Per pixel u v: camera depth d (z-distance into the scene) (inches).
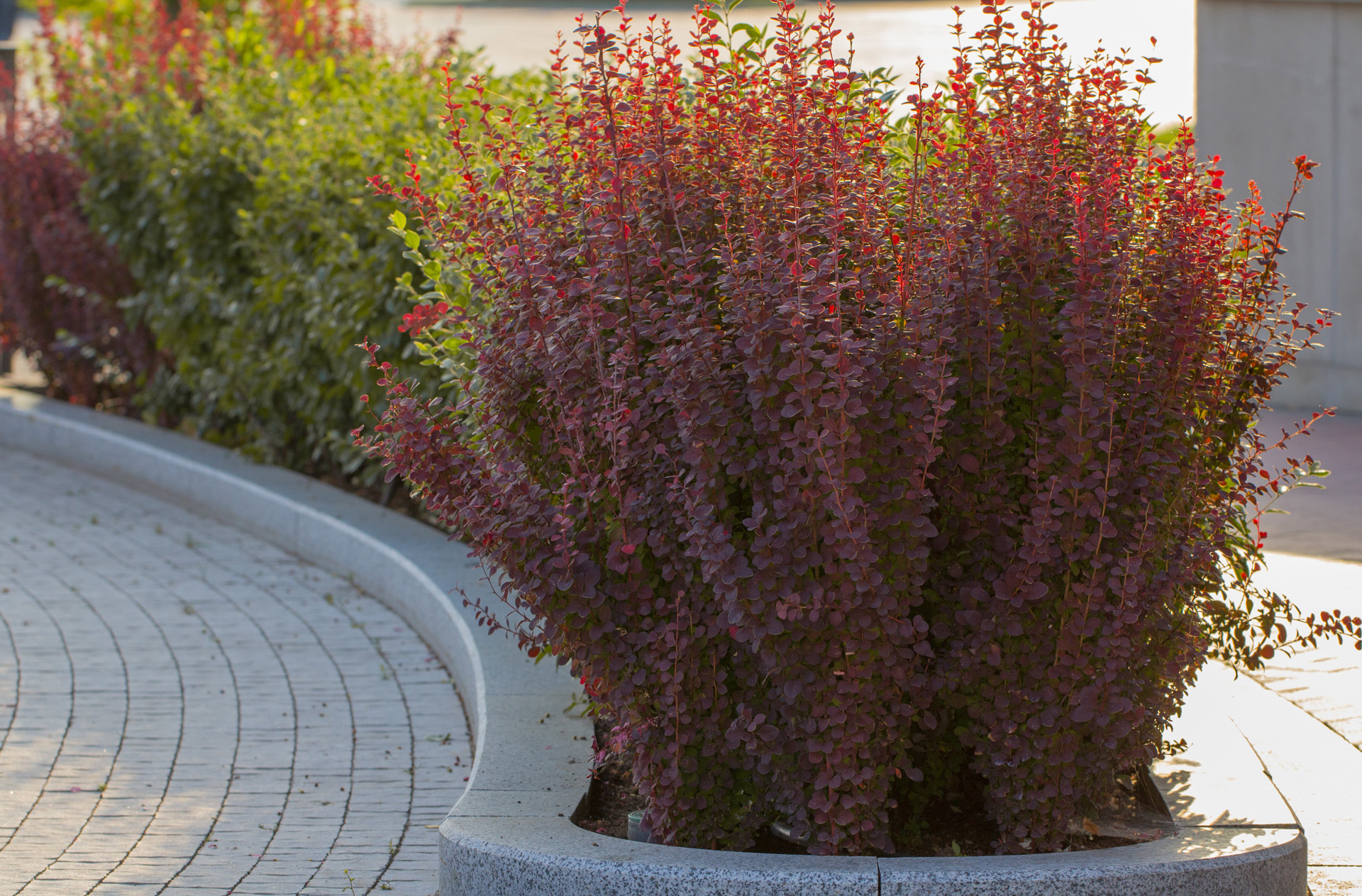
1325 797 201.3
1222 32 530.3
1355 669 255.1
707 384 159.6
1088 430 160.6
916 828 182.4
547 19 1696.6
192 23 516.4
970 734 172.1
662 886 153.4
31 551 375.2
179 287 448.1
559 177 180.5
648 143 175.3
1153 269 168.7
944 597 172.9
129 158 464.4
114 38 551.8
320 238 386.9
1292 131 521.0
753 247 160.4
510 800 183.3
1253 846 160.4
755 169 174.1
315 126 385.1
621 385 166.7
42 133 532.1
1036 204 166.9
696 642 168.9
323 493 392.5
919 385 155.9
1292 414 522.9
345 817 215.6
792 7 174.1
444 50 441.1
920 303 159.9
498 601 285.1
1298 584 309.1
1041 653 166.4
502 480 172.9
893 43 1306.6
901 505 159.8
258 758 238.7
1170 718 196.4
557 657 178.9
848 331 155.5
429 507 178.5
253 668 284.4
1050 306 168.9
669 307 168.6
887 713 168.2
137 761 236.2
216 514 416.5
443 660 287.6
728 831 174.4
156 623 313.6
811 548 158.1
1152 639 170.4
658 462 170.6
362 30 521.3
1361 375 516.1
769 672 164.4
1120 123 177.0
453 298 249.8
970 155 174.4
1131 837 172.4
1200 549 168.7
